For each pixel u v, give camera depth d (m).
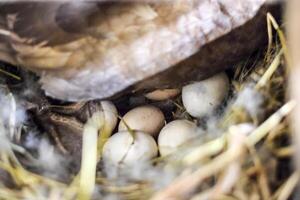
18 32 0.49
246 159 0.48
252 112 0.52
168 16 0.49
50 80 0.51
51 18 0.49
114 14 0.49
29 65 0.50
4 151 0.53
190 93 0.56
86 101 0.56
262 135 0.49
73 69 0.49
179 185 0.46
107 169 0.53
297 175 0.45
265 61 0.55
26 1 0.50
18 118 0.57
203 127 0.55
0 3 0.50
